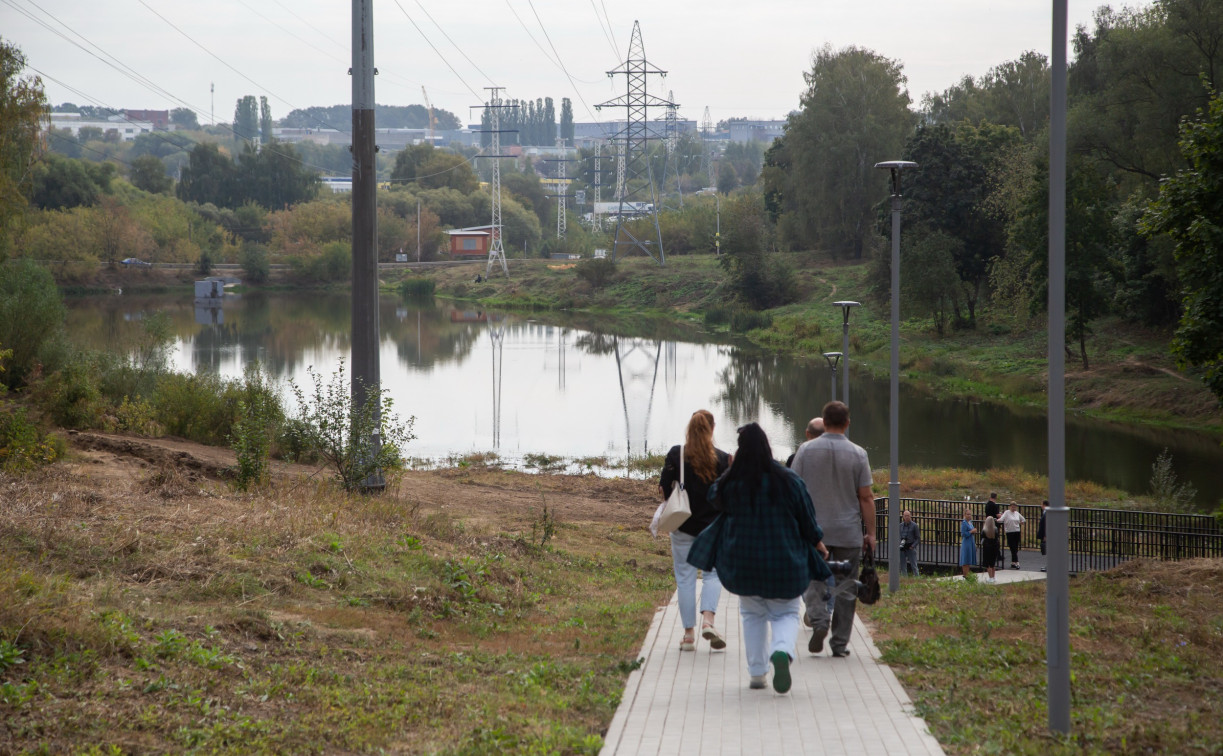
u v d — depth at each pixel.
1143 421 40.56
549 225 189.62
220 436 23.25
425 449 32.19
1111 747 4.98
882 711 5.64
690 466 7.16
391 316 93.94
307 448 20.88
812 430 7.66
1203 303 16.62
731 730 5.29
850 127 88.06
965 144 68.25
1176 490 28.16
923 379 53.31
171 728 5.02
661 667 6.75
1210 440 36.66
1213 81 44.25
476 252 149.50
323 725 5.31
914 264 60.88
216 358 54.09
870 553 7.18
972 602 10.55
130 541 8.91
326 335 69.81
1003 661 7.01
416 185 171.25
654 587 12.20
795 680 6.35
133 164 154.62
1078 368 49.16
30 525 8.82
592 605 10.23
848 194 89.69
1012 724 5.39
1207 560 13.87
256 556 9.33
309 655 6.82
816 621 6.96
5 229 28.88
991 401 46.88
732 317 83.12
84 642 5.89
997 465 32.44
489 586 10.05
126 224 118.00
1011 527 19.88
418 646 7.52
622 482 26.69
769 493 5.79
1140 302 51.66
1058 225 5.56
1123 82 46.25
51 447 14.73
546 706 5.83
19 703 4.94
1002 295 56.47
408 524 12.92
